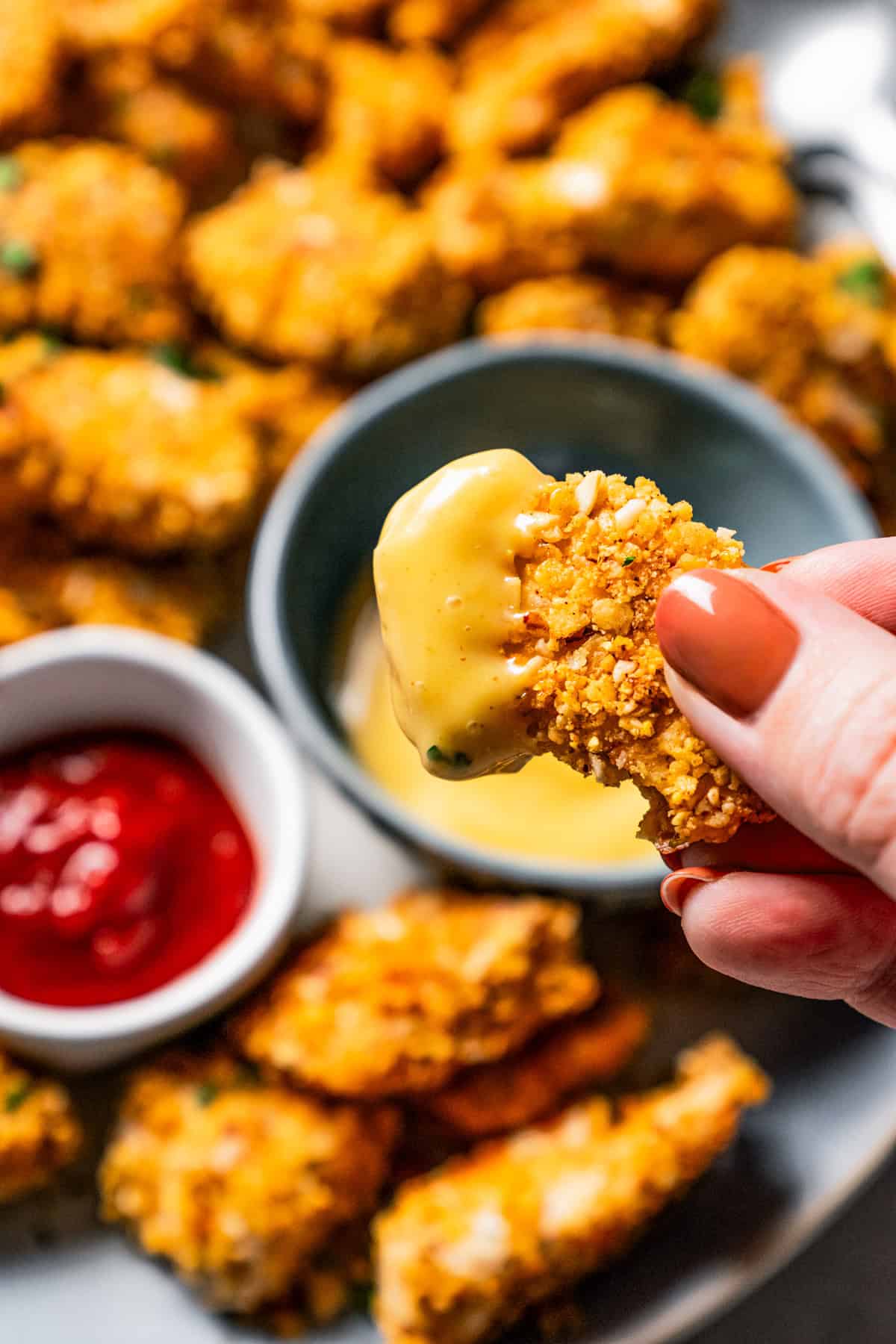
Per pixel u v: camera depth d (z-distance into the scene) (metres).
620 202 0.43
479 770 0.27
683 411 0.42
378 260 0.43
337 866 0.41
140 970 0.39
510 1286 0.37
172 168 0.44
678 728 0.27
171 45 0.44
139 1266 0.39
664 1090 0.40
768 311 0.43
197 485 0.40
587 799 0.40
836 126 0.46
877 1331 0.43
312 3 0.45
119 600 0.42
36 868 0.39
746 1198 0.40
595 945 0.41
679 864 0.30
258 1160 0.38
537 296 0.43
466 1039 0.39
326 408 0.43
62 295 0.42
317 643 0.41
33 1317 0.39
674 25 0.45
